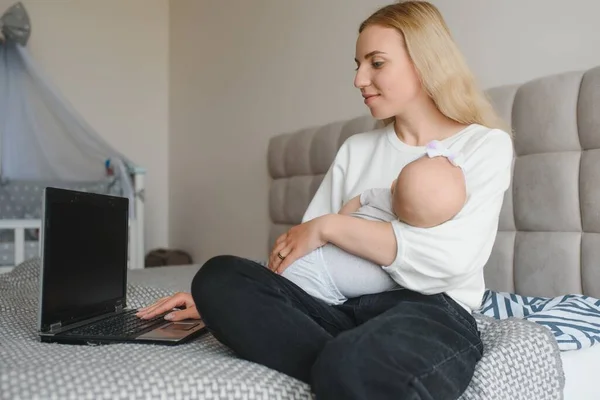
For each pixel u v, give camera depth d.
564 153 1.44
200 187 3.39
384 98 1.09
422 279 0.91
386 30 1.08
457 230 0.91
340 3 2.31
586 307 1.20
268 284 0.84
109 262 1.25
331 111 2.36
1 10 3.29
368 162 1.19
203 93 3.37
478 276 1.03
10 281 1.73
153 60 3.76
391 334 0.74
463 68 1.10
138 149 3.70
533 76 1.66
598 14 1.50
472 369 0.83
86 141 3.17
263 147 2.80
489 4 1.77
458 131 1.10
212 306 0.82
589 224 1.38
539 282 1.46
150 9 3.76
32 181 3.16
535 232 1.50
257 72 2.86
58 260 1.04
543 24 1.63
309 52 2.49
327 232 0.94
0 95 3.06
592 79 1.38
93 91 3.59
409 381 0.68
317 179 2.24
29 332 1.07
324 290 0.96
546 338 0.96
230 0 3.09
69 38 3.52
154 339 0.95
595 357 1.09
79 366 0.74
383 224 0.93
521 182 1.51
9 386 0.67
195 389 0.72
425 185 0.88
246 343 0.81
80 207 1.14
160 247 3.74
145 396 0.69
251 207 2.89
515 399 0.87
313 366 0.72
